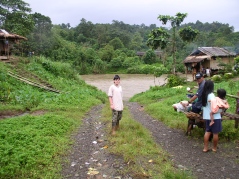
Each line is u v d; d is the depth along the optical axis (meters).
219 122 6.39
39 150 5.93
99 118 10.36
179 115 10.53
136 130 8.08
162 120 10.24
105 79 52.19
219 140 7.34
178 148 6.97
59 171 5.31
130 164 5.60
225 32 81.00
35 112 10.76
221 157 6.27
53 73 23.09
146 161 5.80
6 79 15.36
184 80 25.17
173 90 18.61
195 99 8.06
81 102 13.80
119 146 6.54
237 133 7.43
